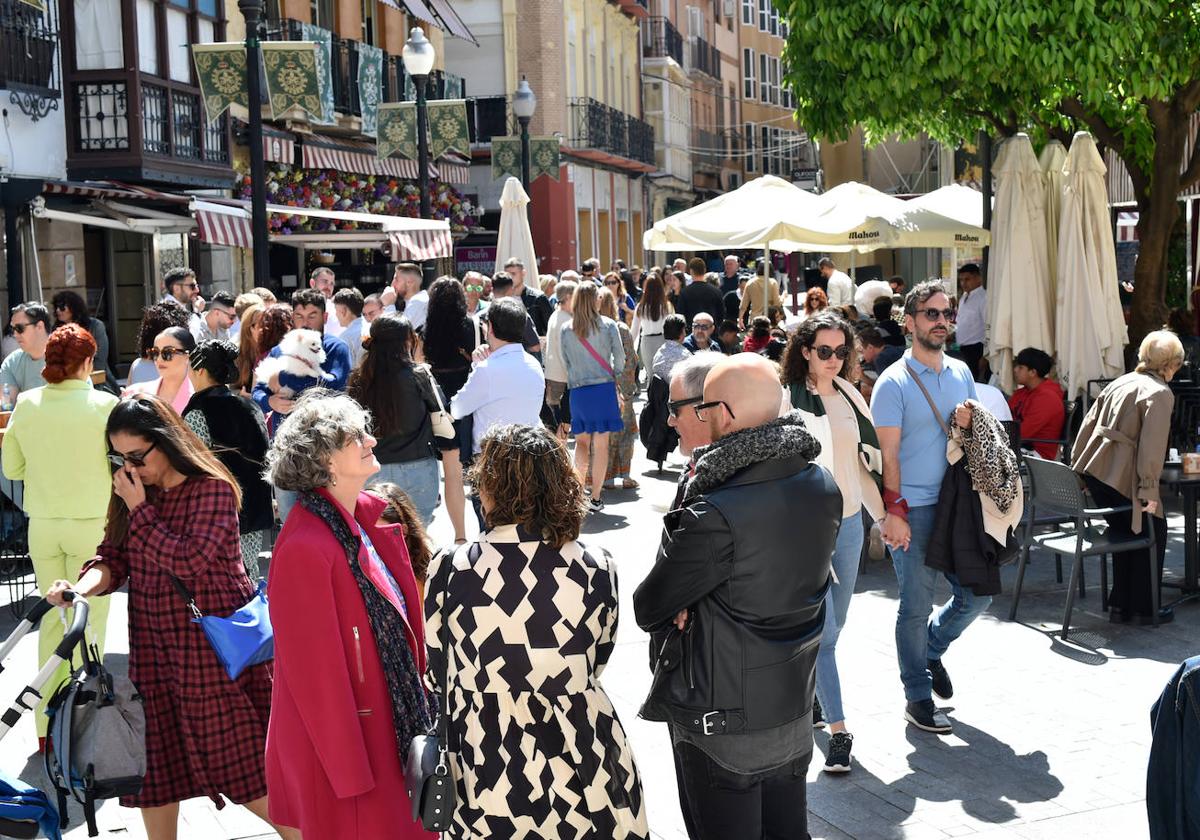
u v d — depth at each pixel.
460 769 4.12
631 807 4.23
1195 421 13.30
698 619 4.46
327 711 4.32
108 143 18.31
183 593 5.13
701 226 16.66
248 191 22.66
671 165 56.75
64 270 18.09
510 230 21.22
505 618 4.08
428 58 21.00
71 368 7.07
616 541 11.66
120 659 8.12
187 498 5.23
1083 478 9.06
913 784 6.27
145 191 17.55
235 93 14.82
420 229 21.38
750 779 4.47
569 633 4.11
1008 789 6.18
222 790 5.14
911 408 6.89
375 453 8.31
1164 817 4.16
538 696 4.10
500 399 9.41
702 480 4.46
